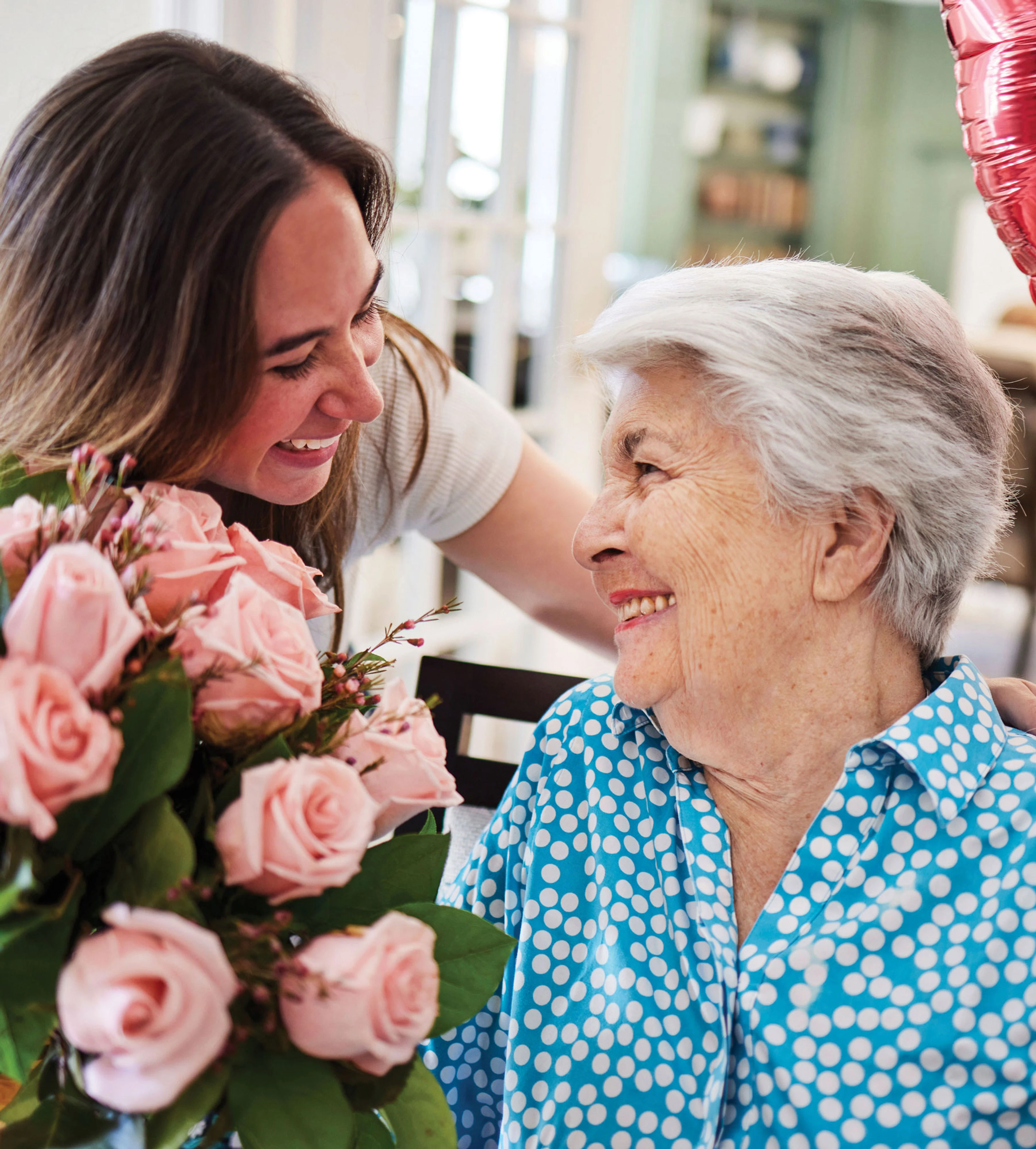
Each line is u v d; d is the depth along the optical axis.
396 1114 0.75
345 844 0.67
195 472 0.95
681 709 0.95
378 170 0.98
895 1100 0.85
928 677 1.01
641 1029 0.95
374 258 0.98
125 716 0.67
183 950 0.61
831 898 0.91
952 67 6.19
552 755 1.09
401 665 2.43
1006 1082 0.83
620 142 2.76
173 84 0.90
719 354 0.88
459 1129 1.08
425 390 1.37
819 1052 0.87
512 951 0.90
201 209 0.88
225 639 0.69
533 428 2.74
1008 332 4.65
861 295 0.90
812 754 0.94
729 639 0.91
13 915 0.63
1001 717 1.04
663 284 0.95
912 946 0.87
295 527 1.20
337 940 0.67
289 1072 0.67
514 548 1.48
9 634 0.64
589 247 2.77
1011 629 5.09
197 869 0.69
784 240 6.33
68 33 1.82
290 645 0.72
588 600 1.49
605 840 1.02
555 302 2.74
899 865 0.90
